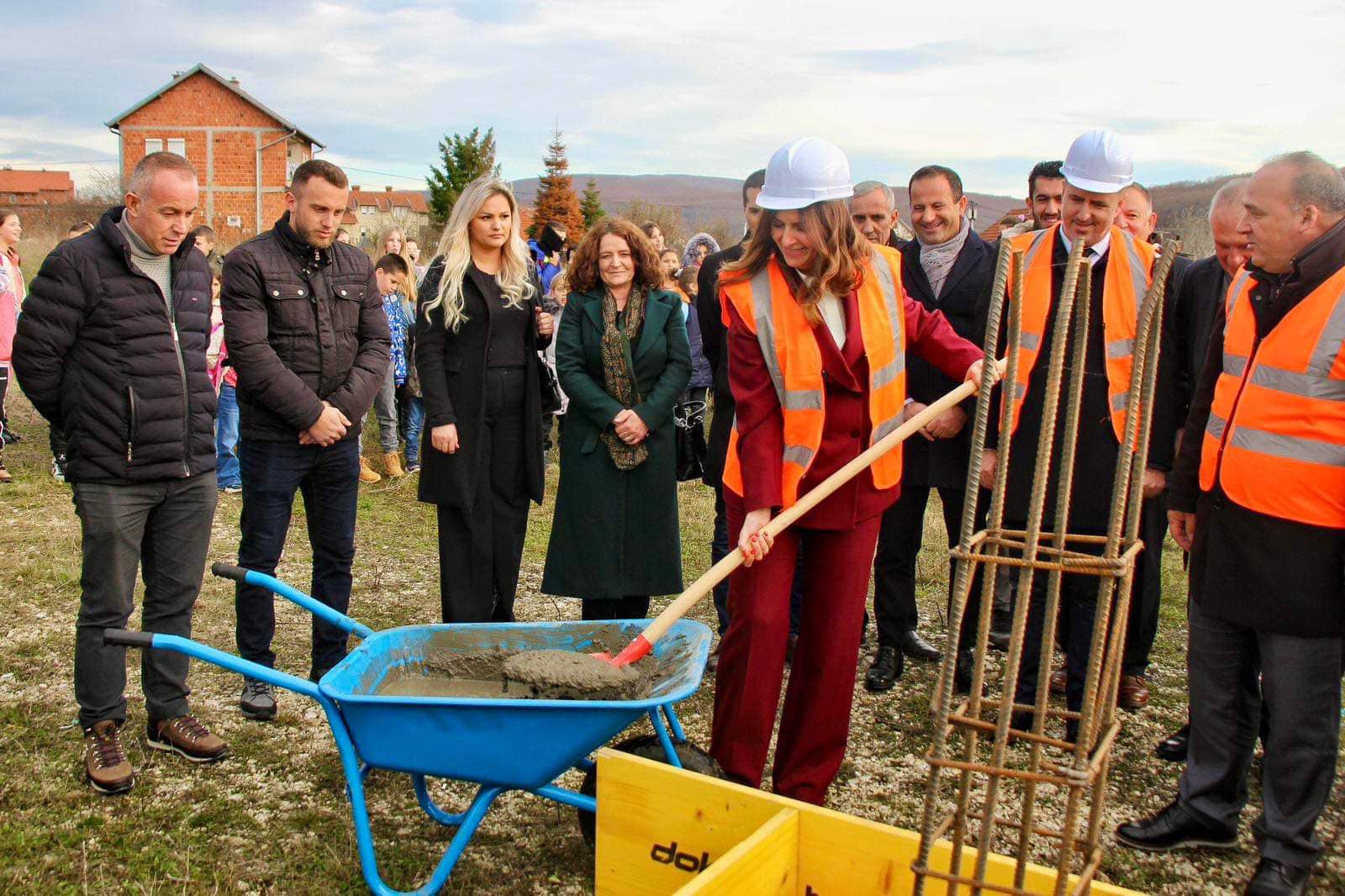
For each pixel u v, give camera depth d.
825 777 3.40
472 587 4.76
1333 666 3.05
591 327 4.76
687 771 2.84
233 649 5.14
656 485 4.80
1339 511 2.96
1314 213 2.92
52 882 3.11
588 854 3.38
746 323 3.25
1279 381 3.02
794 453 3.20
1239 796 3.48
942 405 3.14
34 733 4.11
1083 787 2.02
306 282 4.28
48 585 5.86
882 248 3.38
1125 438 2.03
